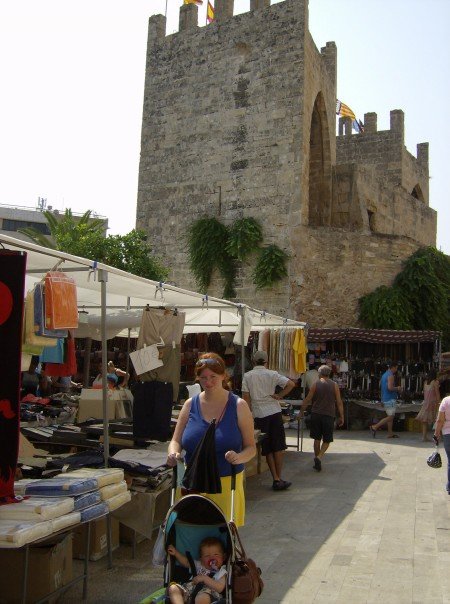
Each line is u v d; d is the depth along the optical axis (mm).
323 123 24500
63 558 5426
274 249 21125
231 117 23047
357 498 9406
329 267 21438
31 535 4117
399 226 28578
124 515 6383
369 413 18453
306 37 21984
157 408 7551
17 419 4523
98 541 6379
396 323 20828
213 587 4145
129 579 5855
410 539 7277
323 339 18266
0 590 5125
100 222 26016
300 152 21531
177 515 4445
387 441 15906
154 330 8234
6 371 4559
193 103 23969
